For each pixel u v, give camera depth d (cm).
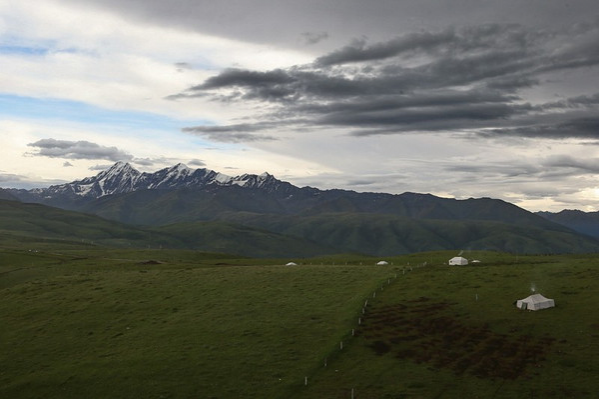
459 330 6881
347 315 7812
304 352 6450
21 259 16700
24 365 6694
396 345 6550
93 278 11831
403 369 5809
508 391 5119
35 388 5891
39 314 9038
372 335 6931
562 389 5069
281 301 8894
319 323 7544
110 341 7375
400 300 8512
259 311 8325
